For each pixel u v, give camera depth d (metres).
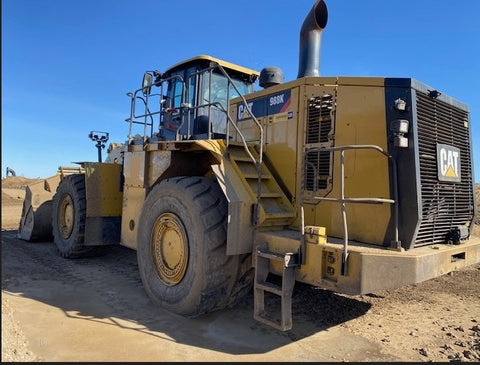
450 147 3.99
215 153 4.14
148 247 4.56
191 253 3.97
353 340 3.63
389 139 3.62
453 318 4.20
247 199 3.93
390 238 3.54
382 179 3.63
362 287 3.02
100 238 6.43
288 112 4.41
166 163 4.73
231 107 5.25
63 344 3.34
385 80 3.70
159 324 3.89
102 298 4.64
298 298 4.73
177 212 4.19
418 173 3.52
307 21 4.68
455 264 3.68
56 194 7.16
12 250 7.36
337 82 4.00
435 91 3.77
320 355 3.31
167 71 6.38
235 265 3.99
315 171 3.56
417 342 3.60
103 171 6.46
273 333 3.75
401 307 4.53
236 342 3.53
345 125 3.89
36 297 4.60
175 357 3.19
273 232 3.91
